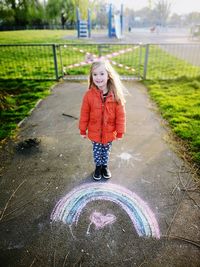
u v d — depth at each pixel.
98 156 2.94
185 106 5.19
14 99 5.70
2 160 3.42
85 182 3.02
